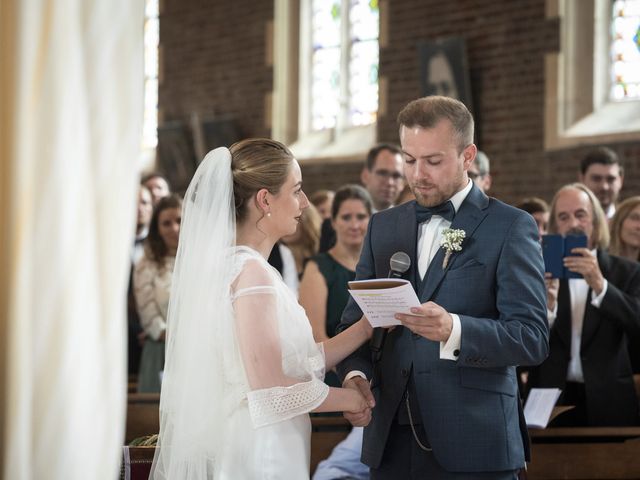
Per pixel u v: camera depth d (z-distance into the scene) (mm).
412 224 2941
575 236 4379
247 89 12234
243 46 12297
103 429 1757
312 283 4699
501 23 9750
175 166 12844
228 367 2703
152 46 13438
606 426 4391
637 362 4934
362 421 2826
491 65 9820
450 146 2824
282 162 2865
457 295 2793
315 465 4344
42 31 1696
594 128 9125
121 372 1787
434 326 2625
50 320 1696
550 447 4215
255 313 2688
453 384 2770
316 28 11898
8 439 1660
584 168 6262
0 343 1699
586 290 4551
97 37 1736
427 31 10344
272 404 2639
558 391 4020
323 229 5551
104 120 1740
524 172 9547
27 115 1679
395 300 2602
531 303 2734
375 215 3098
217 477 2701
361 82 11375
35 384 1703
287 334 2730
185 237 2826
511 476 2809
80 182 1710
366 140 11109
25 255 1666
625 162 8812
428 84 10156
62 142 1688
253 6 12203
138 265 5617
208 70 12664
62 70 1692
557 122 9336
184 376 2748
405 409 2854
